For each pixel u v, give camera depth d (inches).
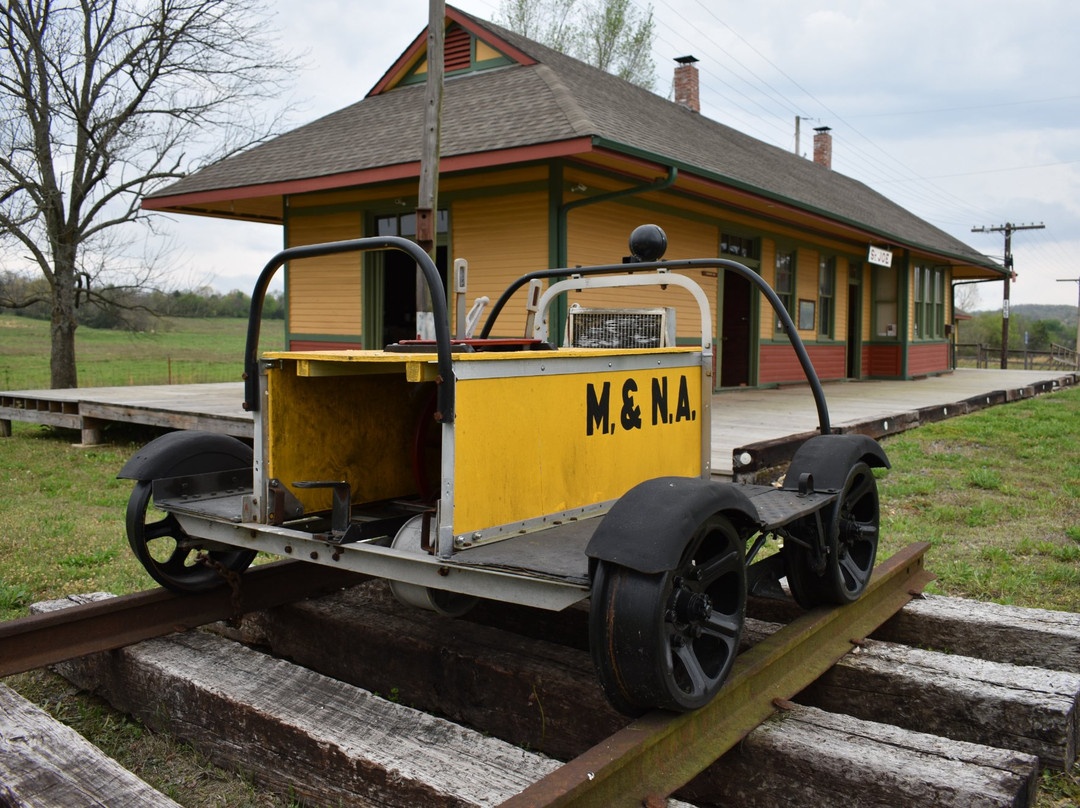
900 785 93.7
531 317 159.6
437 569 96.3
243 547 117.8
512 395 102.4
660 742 88.6
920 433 387.9
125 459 372.8
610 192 384.2
